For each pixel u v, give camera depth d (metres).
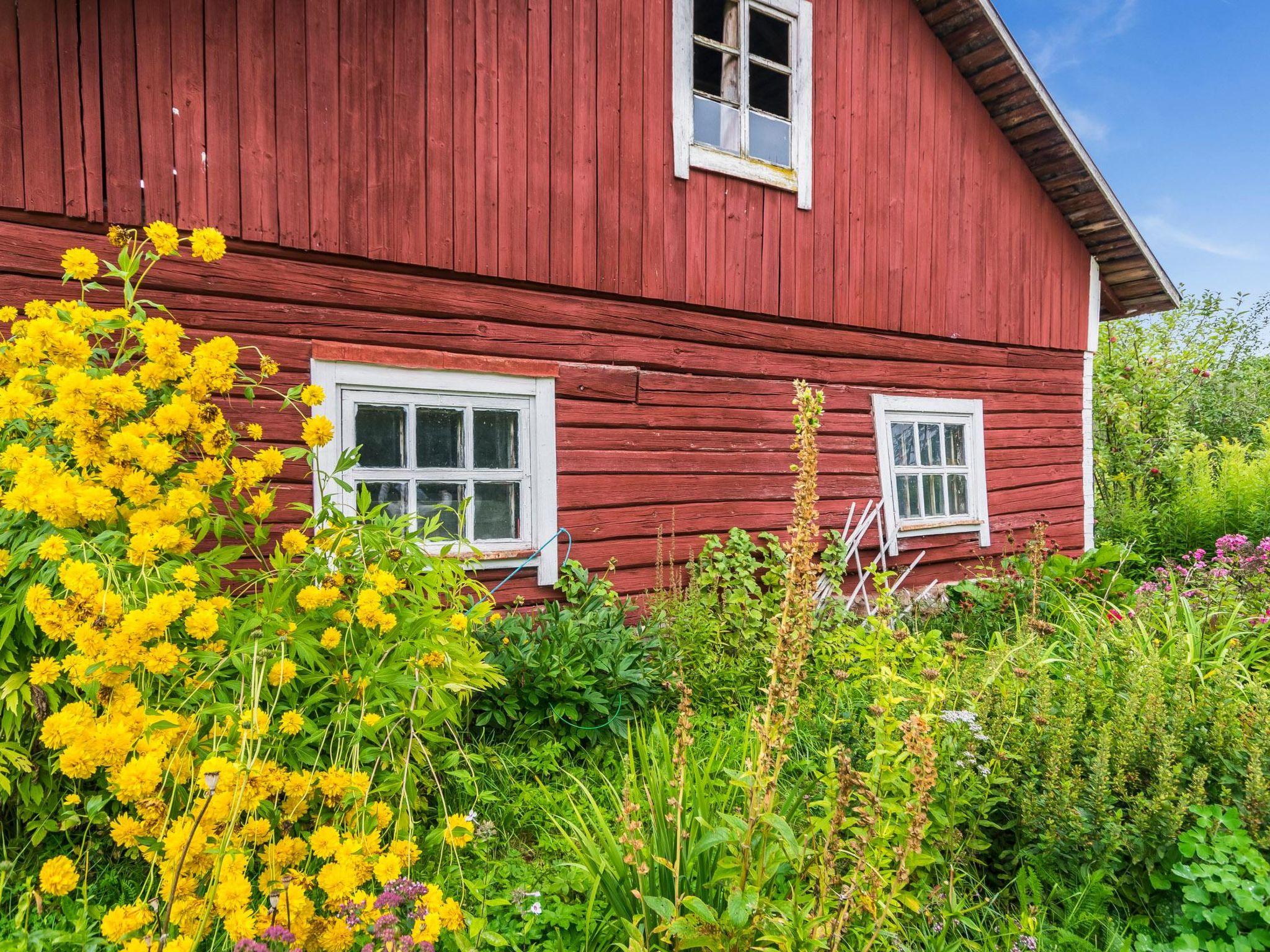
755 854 1.93
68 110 3.39
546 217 4.56
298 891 1.77
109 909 2.19
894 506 6.24
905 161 6.23
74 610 1.99
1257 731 2.65
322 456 3.92
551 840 2.71
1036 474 7.34
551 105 4.58
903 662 3.32
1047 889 2.54
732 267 5.31
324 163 3.93
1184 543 8.37
